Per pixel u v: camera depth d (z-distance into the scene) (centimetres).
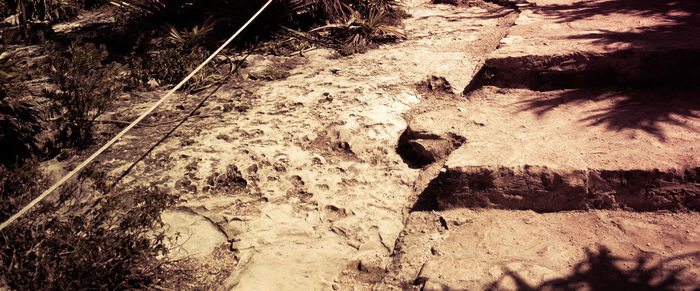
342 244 365
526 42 575
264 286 331
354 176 427
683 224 329
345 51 639
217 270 345
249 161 428
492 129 446
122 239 313
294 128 473
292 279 337
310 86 547
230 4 676
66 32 801
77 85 435
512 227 355
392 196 411
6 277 279
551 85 525
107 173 410
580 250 324
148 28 732
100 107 448
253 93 541
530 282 304
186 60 581
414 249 356
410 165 445
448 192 380
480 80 551
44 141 423
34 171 350
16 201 331
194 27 654
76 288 285
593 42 538
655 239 321
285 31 696
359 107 502
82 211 364
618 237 329
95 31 763
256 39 674
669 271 293
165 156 432
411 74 558
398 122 489
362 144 457
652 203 347
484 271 319
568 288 295
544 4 761
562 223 352
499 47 573
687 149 363
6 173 340
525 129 438
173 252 354
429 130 456
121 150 440
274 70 585
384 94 523
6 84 451
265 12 684
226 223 377
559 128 431
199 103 524
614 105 466
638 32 563
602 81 509
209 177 410
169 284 331
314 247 362
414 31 716
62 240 303
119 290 315
